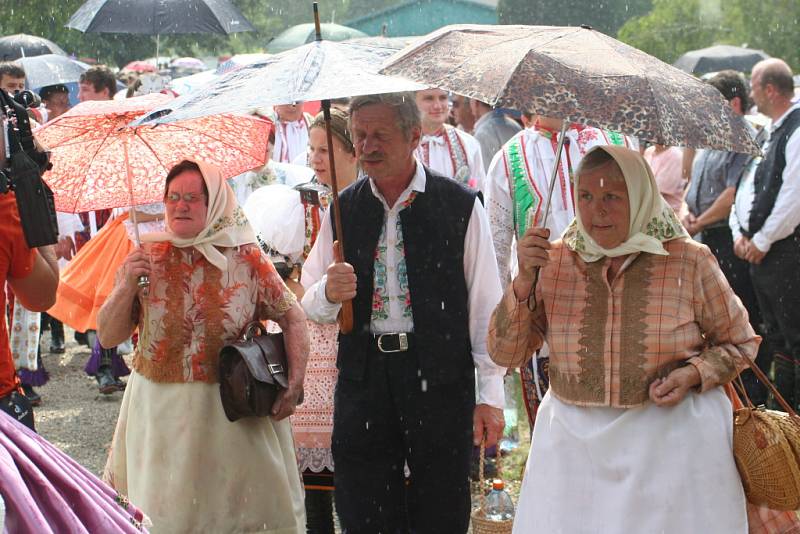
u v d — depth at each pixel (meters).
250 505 4.62
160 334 4.61
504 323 4.24
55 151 5.04
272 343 4.66
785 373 7.67
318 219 5.37
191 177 4.60
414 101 4.53
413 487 4.63
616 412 4.09
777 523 4.15
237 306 4.65
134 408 4.70
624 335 4.07
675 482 3.98
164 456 4.58
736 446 4.08
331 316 4.64
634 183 4.02
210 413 4.61
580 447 4.10
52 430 8.10
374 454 4.60
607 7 34.97
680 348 4.03
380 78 3.96
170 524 4.53
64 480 3.06
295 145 9.33
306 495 5.29
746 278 8.11
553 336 4.19
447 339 4.51
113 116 4.98
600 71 3.62
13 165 4.10
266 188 5.58
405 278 4.54
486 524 5.53
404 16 28.73
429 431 4.52
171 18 9.43
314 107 12.42
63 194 5.17
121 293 4.61
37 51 15.03
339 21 29.47
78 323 7.44
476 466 6.79
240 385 4.48
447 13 29.78
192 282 4.62
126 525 3.13
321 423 5.23
